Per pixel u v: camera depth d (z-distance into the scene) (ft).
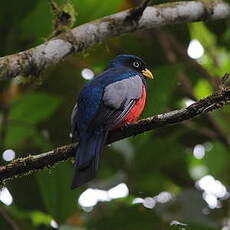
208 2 34.71
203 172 51.93
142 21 32.53
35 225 39.24
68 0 33.58
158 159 43.09
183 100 48.11
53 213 37.81
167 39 44.83
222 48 50.83
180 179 45.39
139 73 34.88
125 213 36.04
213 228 36.19
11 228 37.14
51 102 42.22
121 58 37.04
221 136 45.21
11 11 38.88
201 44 49.90
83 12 40.01
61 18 32.09
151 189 44.24
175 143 42.91
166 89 41.19
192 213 39.78
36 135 41.88
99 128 28.17
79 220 40.88
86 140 27.66
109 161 43.70
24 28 39.99
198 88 53.52
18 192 38.63
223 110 47.98
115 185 43.57
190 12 34.04
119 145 43.70
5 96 41.70
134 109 30.86
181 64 43.91
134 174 43.42
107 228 36.42
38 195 38.73
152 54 44.34
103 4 40.09
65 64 42.96
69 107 42.98
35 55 29.84
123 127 28.37
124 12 32.12
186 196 40.24
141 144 42.75
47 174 37.45
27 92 42.68
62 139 43.45
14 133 42.04
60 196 37.76
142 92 31.58
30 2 38.65
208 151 48.85
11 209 40.29
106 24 31.73
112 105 29.43
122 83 31.01
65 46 30.73
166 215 39.52
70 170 37.63
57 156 27.07
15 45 40.40
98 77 31.48
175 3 33.83
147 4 31.76
